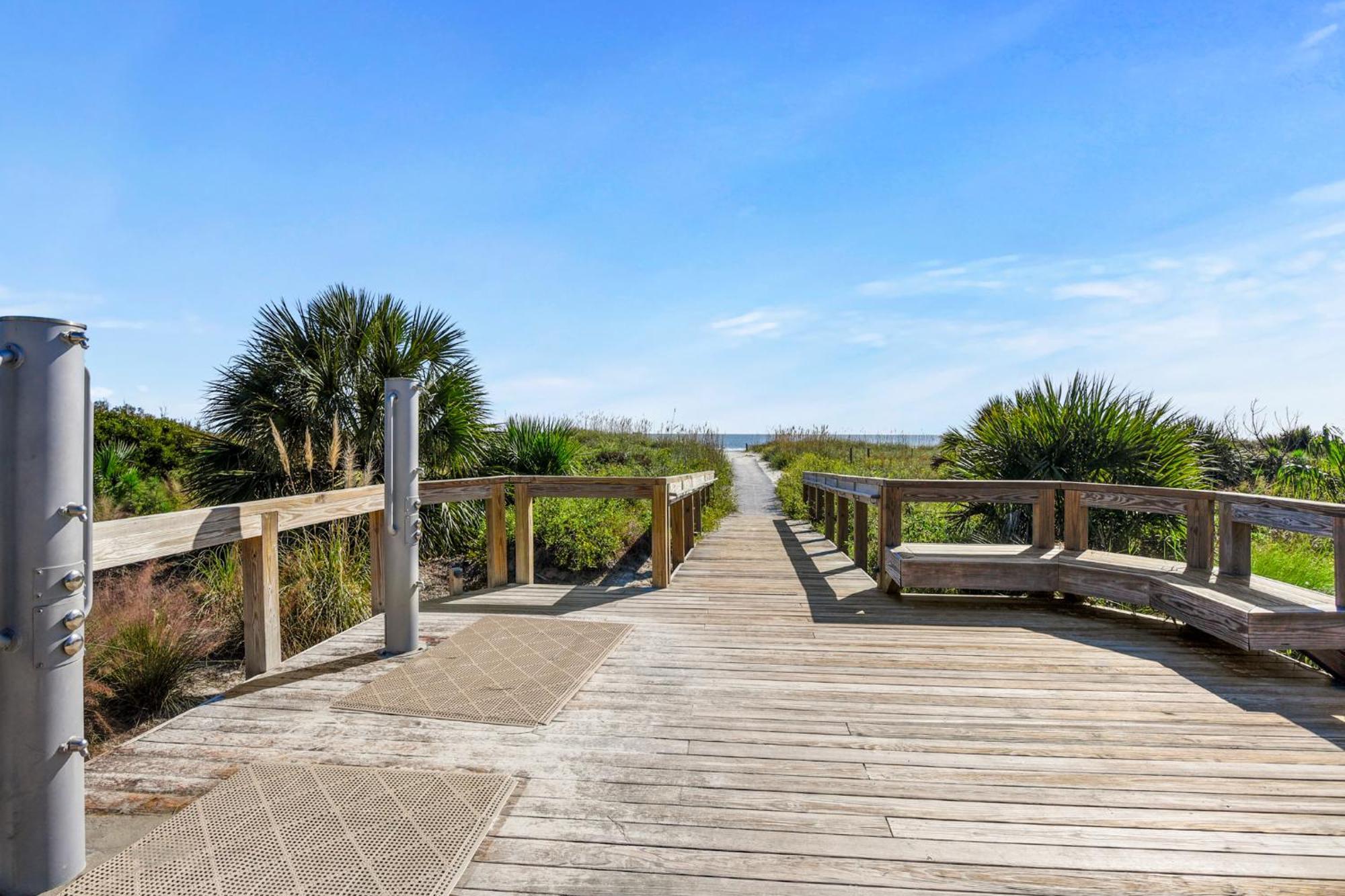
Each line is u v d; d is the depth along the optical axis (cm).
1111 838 208
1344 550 353
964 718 299
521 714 301
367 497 453
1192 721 296
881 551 569
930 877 189
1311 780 244
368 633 429
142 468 1116
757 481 1928
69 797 188
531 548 591
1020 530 751
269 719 296
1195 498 463
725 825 214
